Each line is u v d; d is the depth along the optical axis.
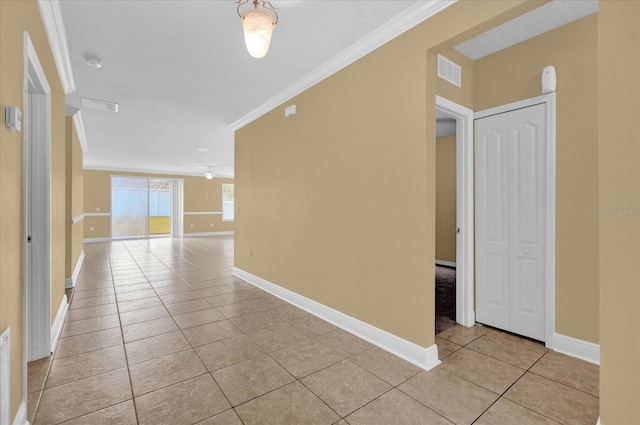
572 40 2.38
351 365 2.24
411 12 2.22
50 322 2.37
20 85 1.57
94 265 6.04
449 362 2.28
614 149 1.39
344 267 2.93
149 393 1.89
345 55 2.82
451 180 6.11
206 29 2.47
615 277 1.40
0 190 1.31
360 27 2.44
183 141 6.43
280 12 2.24
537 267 2.60
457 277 3.06
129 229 11.02
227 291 4.23
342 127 2.95
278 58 2.94
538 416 1.68
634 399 1.35
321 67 3.09
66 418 1.65
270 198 4.15
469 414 1.70
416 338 2.28
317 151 3.27
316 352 2.44
